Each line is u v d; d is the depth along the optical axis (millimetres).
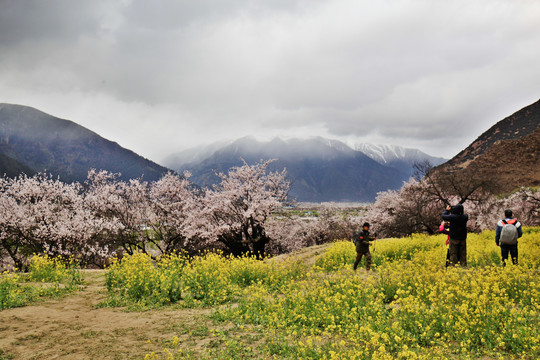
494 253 11953
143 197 32031
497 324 5309
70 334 6375
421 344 5172
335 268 12539
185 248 30469
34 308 8266
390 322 5902
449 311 5668
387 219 38719
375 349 4938
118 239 29125
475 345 4973
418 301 6398
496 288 6441
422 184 35875
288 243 45188
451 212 10641
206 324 6801
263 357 4875
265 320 6723
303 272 11242
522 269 8227
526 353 4551
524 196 34375
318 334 5957
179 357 5094
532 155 79375
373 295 7496
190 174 35969
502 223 9812
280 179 33719
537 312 5805
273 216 33656
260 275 11180
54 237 26594
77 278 12727
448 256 10977
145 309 8297
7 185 29188
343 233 46344
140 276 9742
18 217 27047
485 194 33281
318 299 7289
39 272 12430
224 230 29359
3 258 30609
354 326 5660
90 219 28766
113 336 6230
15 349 5652
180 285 10219
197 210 31156
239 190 31359
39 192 29438
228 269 11461
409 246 15305
